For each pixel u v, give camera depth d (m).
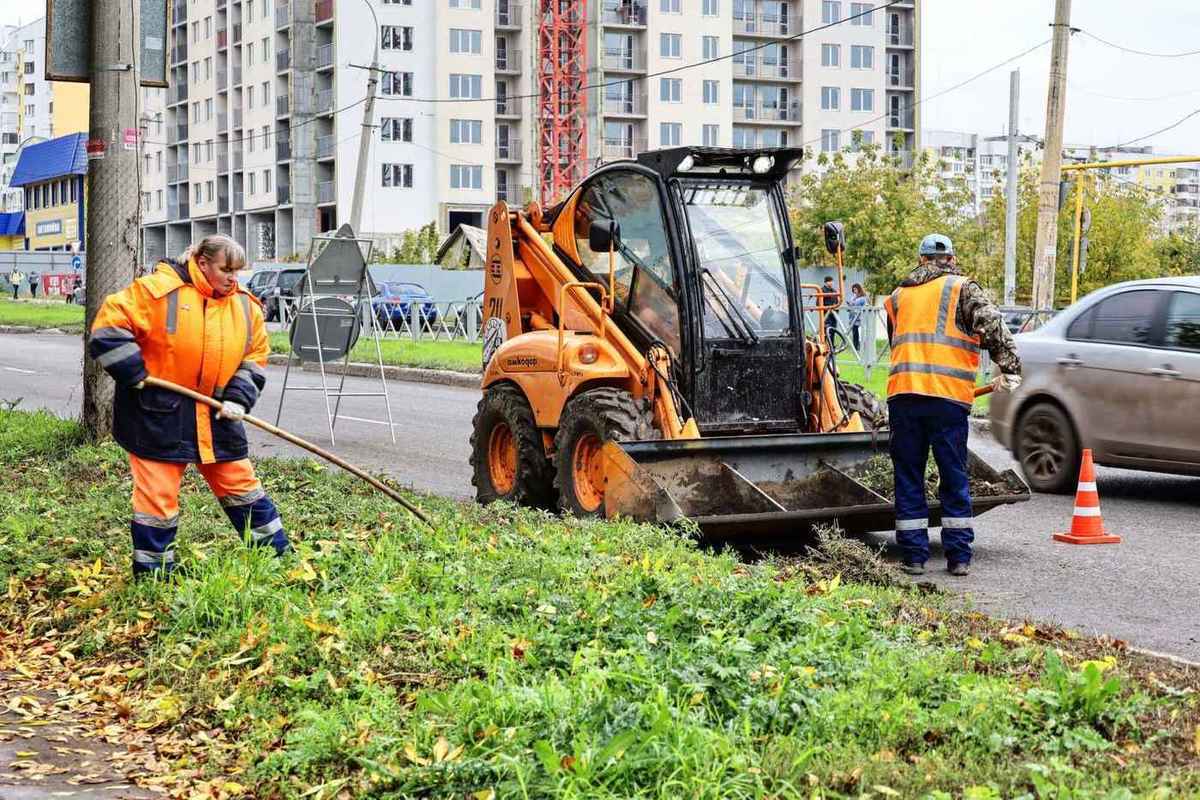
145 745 5.53
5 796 4.90
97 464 11.85
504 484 11.39
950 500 9.19
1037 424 12.86
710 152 10.14
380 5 88.75
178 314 7.16
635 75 96.94
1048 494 12.77
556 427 10.48
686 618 6.19
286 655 6.06
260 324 7.57
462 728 5.01
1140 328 12.18
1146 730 5.15
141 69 13.17
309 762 5.02
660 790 4.35
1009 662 6.02
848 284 62.31
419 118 90.00
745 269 10.26
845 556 8.66
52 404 20.41
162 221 115.12
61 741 5.55
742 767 4.52
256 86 99.44
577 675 5.49
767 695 5.28
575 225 11.12
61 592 7.48
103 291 13.12
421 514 8.20
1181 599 8.46
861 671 5.58
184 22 110.38
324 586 7.02
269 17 96.44
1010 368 9.03
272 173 97.25
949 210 64.69
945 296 9.09
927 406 9.06
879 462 9.98
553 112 93.56
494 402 11.15
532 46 94.50
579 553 7.86
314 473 11.23
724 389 10.05
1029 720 5.15
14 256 87.00
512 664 5.68
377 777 4.72
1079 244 39.31
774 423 10.27
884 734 5.00
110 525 8.84
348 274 16.59
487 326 11.91
